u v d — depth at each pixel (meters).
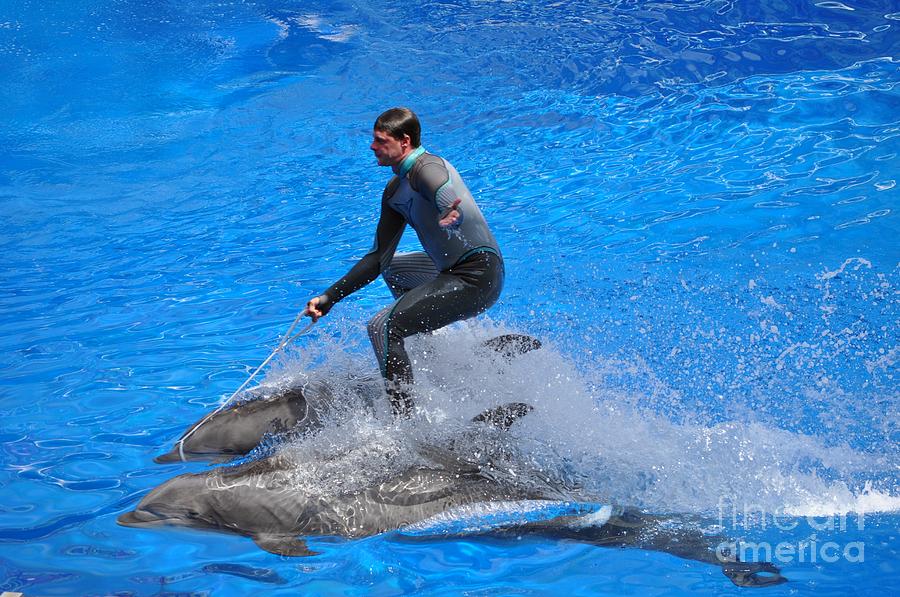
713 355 12.72
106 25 33.06
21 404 11.97
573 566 8.65
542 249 16.73
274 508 9.29
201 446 10.75
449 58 28.61
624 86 25.20
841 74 24.33
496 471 9.95
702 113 22.89
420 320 10.88
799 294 14.43
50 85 27.56
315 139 23.28
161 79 28.09
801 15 28.95
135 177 21.36
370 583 8.45
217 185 20.78
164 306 15.09
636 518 9.38
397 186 11.13
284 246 17.50
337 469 9.81
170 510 9.31
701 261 15.86
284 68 28.77
